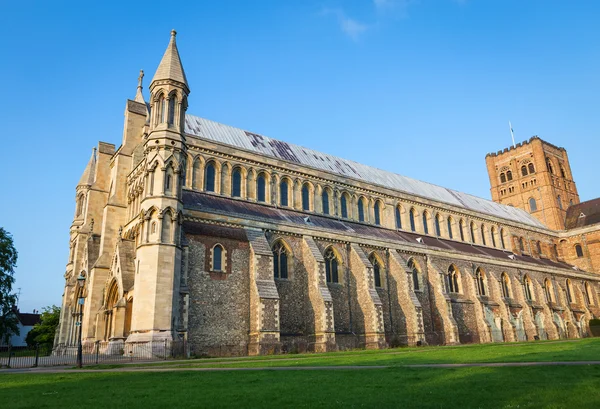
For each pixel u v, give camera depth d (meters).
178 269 40.97
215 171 55.75
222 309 43.19
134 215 49.12
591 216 103.81
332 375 20.39
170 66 46.75
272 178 59.84
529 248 94.00
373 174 79.62
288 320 47.88
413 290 58.06
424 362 26.33
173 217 41.88
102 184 59.03
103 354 40.94
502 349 36.16
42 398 15.52
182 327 39.88
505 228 90.69
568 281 88.31
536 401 12.43
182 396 15.10
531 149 112.94
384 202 71.31
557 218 106.06
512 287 75.12
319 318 47.78
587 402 12.06
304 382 18.00
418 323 55.66
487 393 13.92
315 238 53.25
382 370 22.14
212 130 61.09
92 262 52.44
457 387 15.36
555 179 112.06
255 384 17.83
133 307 39.53
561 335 77.62
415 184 87.31
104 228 51.28
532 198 111.06
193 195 51.81
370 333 51.47
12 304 63.75
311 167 63.75
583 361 23.09
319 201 63.56
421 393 14.39
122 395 15.73
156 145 43.59
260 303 43.41
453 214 81.56
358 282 54.31
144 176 44.28
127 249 45.75
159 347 37.16
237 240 46.47
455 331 59.66
